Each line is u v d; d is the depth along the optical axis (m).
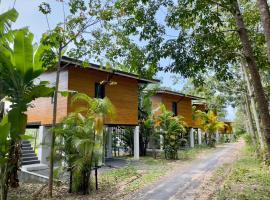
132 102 18.00
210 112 31.89
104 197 8.66
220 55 6.96
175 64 6.75
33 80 8.59
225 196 7.96
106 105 9.41
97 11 8.81
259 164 14.20
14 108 7.78
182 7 6.58
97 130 8.96
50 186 8.88
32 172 12.05
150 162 17.02
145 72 7.27
